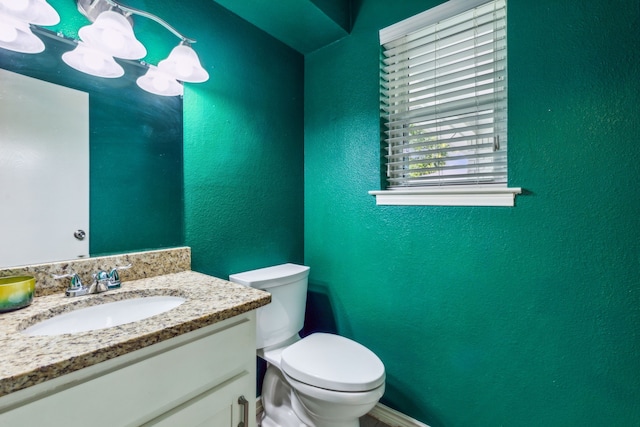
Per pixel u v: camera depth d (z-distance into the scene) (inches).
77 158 40.8
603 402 41.1
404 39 58.5
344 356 51.1
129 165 45.8
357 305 65.1
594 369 41.6
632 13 38.3
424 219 55.7
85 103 41.5
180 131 51.5
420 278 56.4
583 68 41.3
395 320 59.7
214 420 32.5
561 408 44.0
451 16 51.9
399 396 59.6
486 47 50.0
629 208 38.9
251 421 36.5
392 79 61.3
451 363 53.4
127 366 25.9
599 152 40.5
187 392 30.1
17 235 36.2
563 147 42.8
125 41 38.5
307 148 74.2
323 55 70.6
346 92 66.2
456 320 52.6
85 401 23.6
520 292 46.6
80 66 40.5
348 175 66.2
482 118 51.1
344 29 63.9
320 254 71.7
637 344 38.9
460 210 51.7
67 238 39.9
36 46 37.0
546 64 43.7
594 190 40.9
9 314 30.7
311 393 45.0
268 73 66.1
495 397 49.3
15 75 36.1
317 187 72.1
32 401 21.3
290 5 56.2
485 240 49.4
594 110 40.7
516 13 45.8
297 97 73.2
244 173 61.4
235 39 59.6
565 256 43.1
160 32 48.9
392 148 61.7
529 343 46.1
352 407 44.6
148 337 26.4
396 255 59.2
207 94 55.1
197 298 36.3
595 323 41.3
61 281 38.3
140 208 46.9
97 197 42.6
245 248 61.6
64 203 39.7
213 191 56.1
